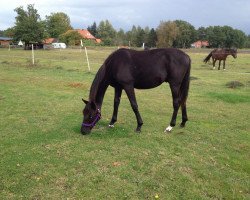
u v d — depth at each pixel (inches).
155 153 235.3
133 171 205.9
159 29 2468.0
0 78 583.5
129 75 263.0
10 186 184.2
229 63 1066.7
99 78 263.3
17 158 219.0
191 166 217.0
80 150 235.5
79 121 309.0
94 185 187.6
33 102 389.1
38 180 191.2
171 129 286.4
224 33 3080.7
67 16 3988.7
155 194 181.0
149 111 367.6
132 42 2908.5
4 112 340.5
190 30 2901.1
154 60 264.4
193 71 810.2
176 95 274.7
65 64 882.1
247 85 576.4
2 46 2511.1
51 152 231.1
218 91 511.2
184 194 182.5
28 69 739.4
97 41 3383.4
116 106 286.0
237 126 318.7
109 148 240.5
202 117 348.8
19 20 2220.7
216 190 188.9
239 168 219.9
